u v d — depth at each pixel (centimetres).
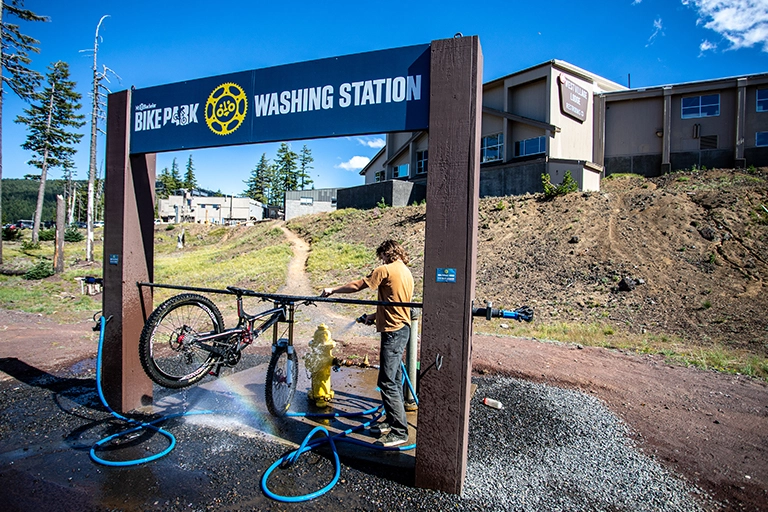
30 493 305
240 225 4662
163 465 345
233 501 298
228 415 445
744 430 432
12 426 418
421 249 2064
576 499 306
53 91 4091
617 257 1524
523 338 916
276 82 390
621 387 567
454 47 312
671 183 2320
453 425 310
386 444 374
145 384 470
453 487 311
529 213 2091
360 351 758
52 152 4159
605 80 2978
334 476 331
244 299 1644
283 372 442
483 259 1766
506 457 365
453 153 310
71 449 371
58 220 2020
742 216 1592
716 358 741
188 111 431
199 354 477
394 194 3045
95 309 1326
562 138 2611
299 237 3188
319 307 1398
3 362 655
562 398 511
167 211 6900
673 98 2703
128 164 451
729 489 323
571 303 1297
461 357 308
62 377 583
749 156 2533
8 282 1831
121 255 446
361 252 2269
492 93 2900
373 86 348
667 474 341
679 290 1269
